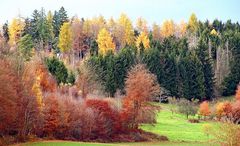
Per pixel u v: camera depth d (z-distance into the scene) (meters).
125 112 116.75
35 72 110.88
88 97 127.94
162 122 137.00
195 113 153.62
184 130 124.00
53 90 119.56
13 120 83.38
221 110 145.25
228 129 56.28
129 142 104.06
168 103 177.38
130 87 122.12
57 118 98.06
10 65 88.56
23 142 84.25
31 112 90.75
